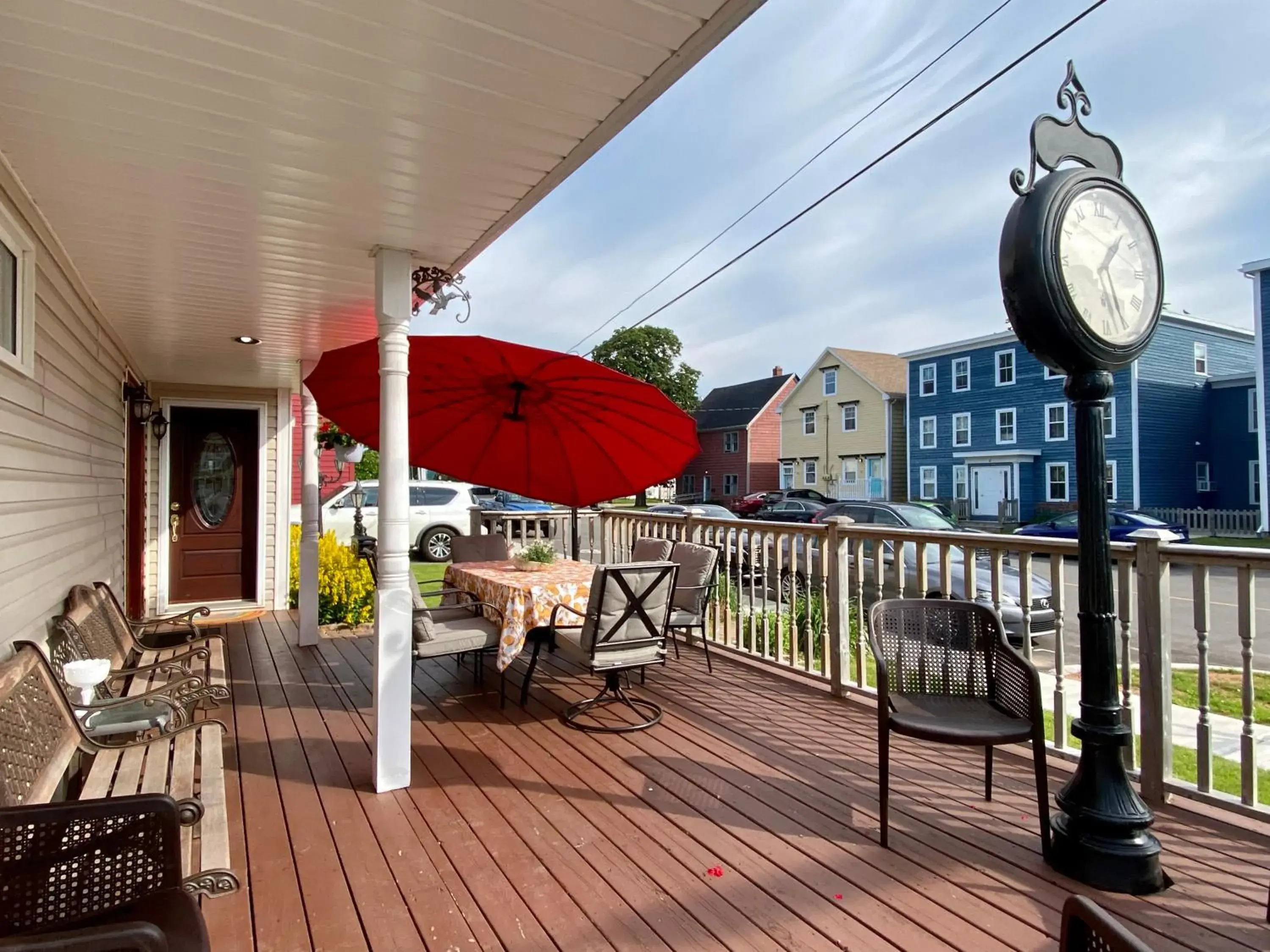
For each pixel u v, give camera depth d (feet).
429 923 6.64
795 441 100.68
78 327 12.54
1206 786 8.73
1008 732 7.85
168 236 10.18
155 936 4.01
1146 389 67.41
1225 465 70.44
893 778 10.06
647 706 13.30
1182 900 7.00
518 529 26.30
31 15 5.49
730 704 13.50
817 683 14.71
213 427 24.11
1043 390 71.67
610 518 23.81
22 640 8.02
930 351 81.30
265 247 10.67
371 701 13.88
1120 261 7.81
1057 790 9.61
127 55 6.09
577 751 11.14
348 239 10.35
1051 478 71.15
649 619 12.85
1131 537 9.29
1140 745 9.17
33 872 4.90
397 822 8.74
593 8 5.62
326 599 21.77
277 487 24.49
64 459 11.38
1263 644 23.36
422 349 12.53
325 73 6.43
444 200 9.07
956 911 6.82
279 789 9.71
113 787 7.82
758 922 6.66
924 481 83.15
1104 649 7.54
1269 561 8.01
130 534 20.92
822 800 9.35
